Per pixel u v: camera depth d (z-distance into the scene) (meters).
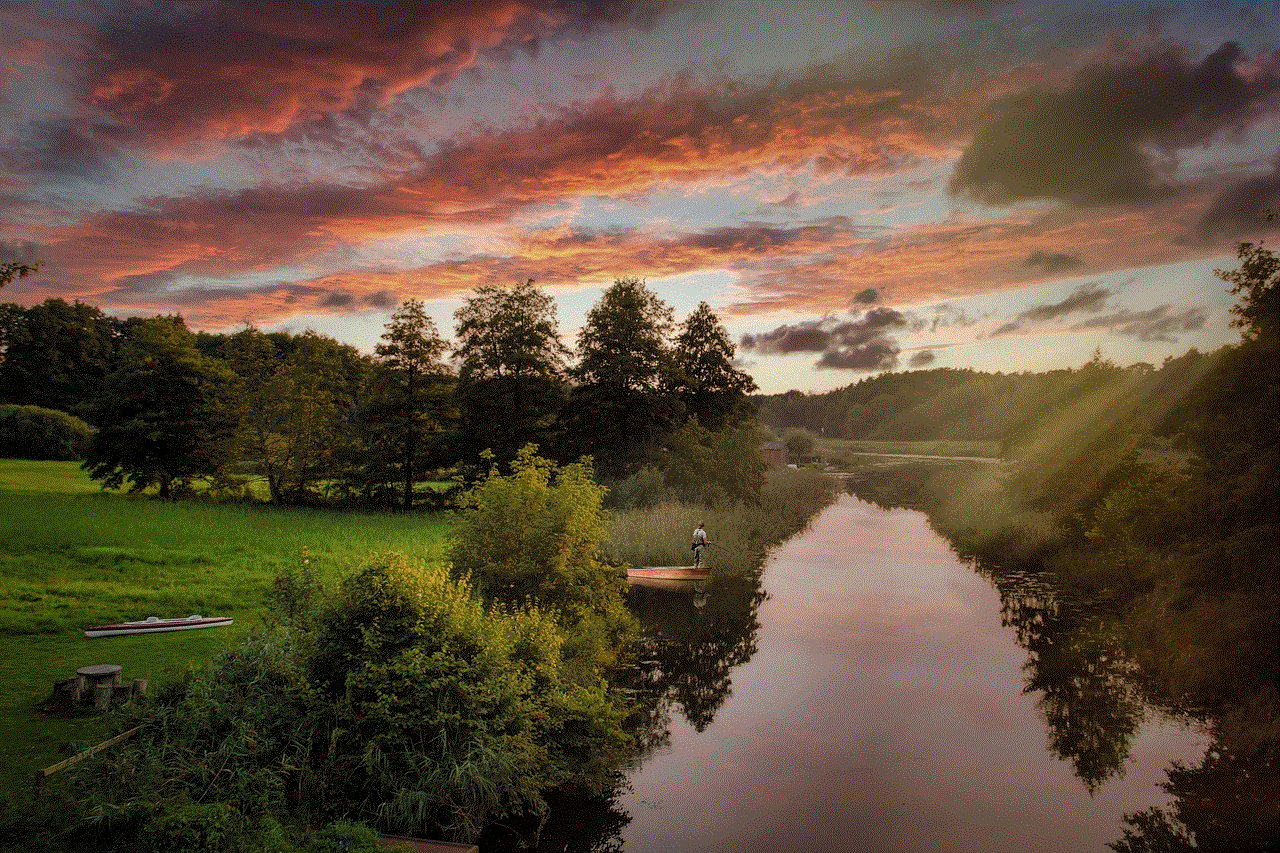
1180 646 15.07
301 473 43.62
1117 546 22.02
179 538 24.56
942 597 22.66
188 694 8.82
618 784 10.73
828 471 88.75
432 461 43.62
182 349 42.28
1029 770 11.20
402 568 10.06
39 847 6.49
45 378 80.50
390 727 8.64
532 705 9.99
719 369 55.50
